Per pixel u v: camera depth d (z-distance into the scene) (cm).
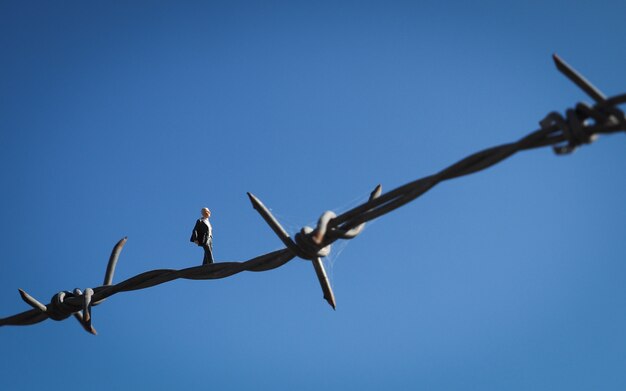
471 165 488
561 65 443
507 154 474
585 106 447
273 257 584
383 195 519
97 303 675
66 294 696
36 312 700
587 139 446
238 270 598
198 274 617
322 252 544
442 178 497
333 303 557
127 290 659
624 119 434
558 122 452
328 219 536
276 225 543
